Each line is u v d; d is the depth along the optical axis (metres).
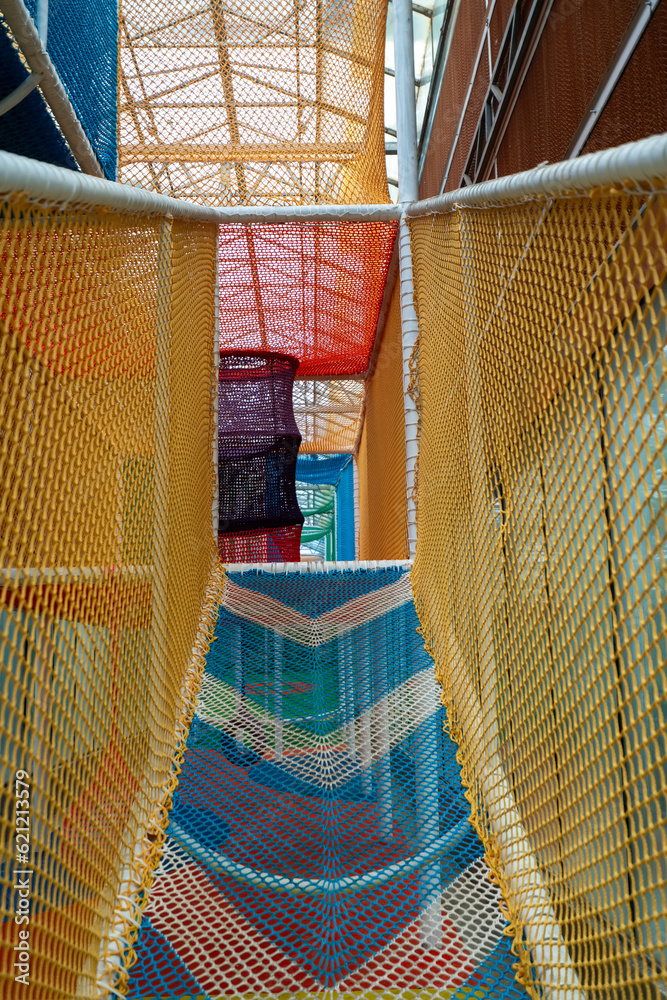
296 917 1.34
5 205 0.91
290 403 4.29
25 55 1.97
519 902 1.30
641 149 0.77
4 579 0.90
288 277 4.23
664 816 1.05
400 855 1.50
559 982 1.14
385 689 2.10
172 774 1.70
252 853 1.51
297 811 1.64
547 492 1.26
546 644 1.29
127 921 1.23
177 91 3.63
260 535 4.18
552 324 1.23
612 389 0.97
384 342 4.62
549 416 1.25
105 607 1.33
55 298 1.12
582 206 1.08
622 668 0.98
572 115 2.29
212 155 3.62
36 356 1.04
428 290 2.73
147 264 1.85
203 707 2.03
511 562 1.53
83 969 1.08
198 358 2.70
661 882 0.88
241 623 2.47
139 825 1.46
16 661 0.92
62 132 2.45
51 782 1.02
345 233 3.72
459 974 1.22
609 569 1.00
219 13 3.65
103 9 2.91
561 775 1.22
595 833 1.06
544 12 2.53
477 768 1.67
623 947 0.99
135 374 1.69
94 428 1.33
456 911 1.36
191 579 2.30
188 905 1.37
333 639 2.35
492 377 1.72
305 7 3.69
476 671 1.83
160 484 1.88
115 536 1.44
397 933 1.31
